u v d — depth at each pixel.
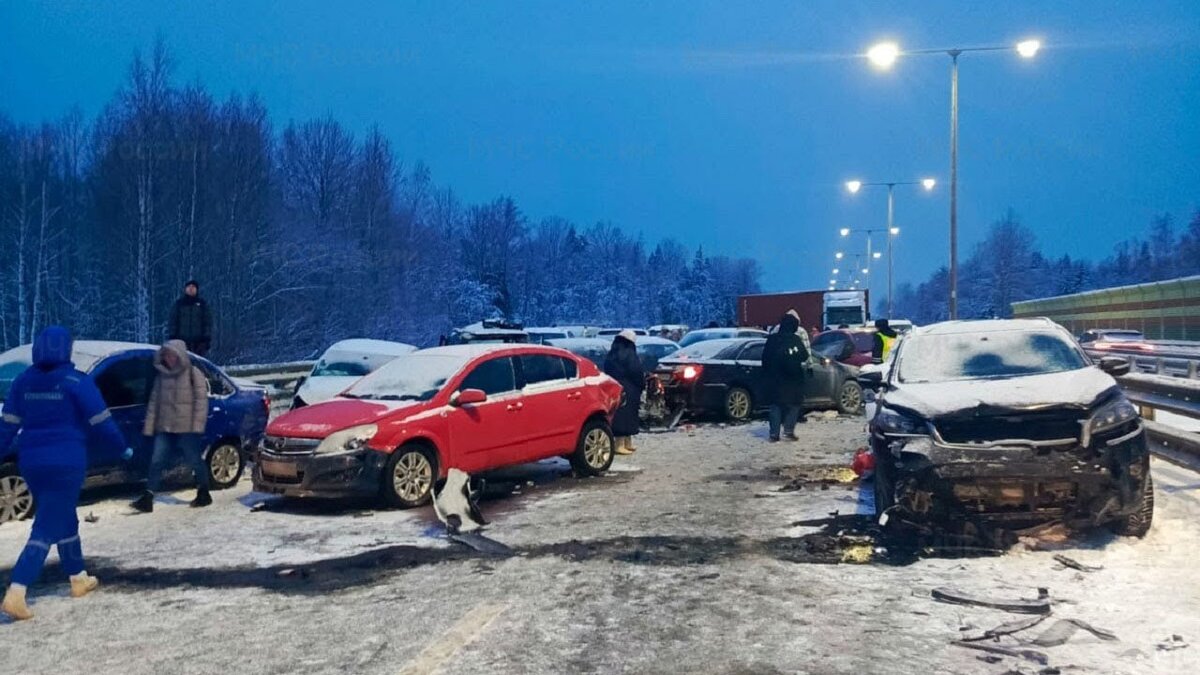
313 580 7.44
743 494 10.63
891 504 8.05
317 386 16.31
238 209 45.19
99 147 44.12
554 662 5.43
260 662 5.55
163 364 10.32
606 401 12.55
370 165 57.56
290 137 56.66
